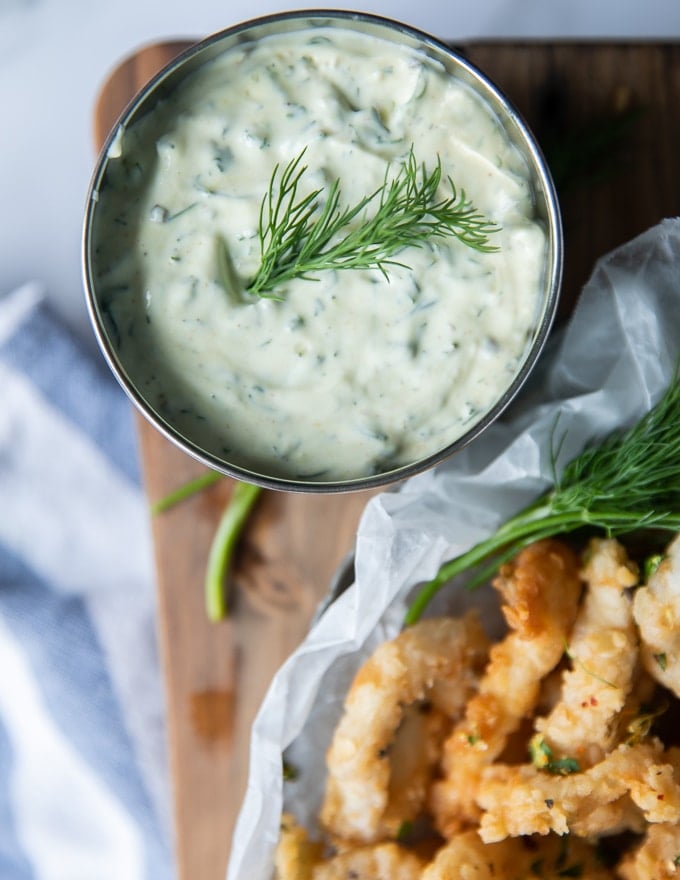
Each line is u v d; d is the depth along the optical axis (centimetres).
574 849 38
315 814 39
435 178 34
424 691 38
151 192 34
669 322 37
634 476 36
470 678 38
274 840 38
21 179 45
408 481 38
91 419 44
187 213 34
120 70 39
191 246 34
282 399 34
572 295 39
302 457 34
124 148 34
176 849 39
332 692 39
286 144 34
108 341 34
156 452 40
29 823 45
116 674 44
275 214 33
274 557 40
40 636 44
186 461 40
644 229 39
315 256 34
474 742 37
